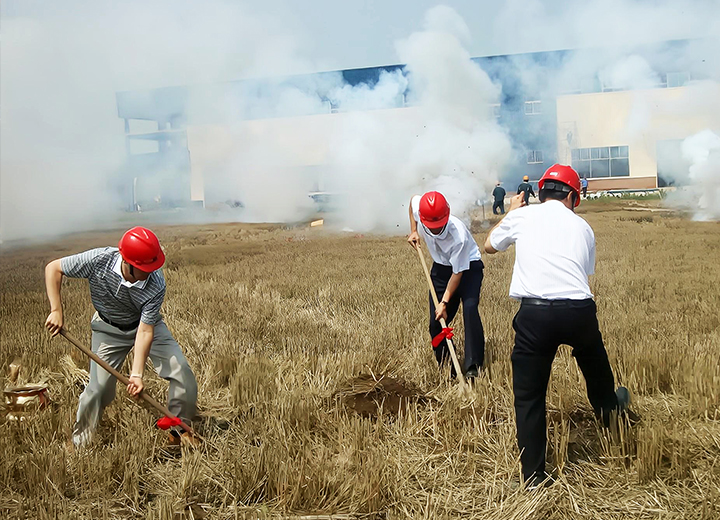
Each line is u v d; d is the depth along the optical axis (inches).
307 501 136.5
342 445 157.9
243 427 170.7
